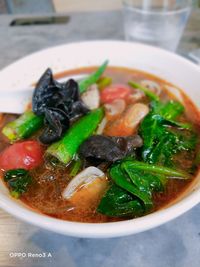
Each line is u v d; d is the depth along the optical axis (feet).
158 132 0.66
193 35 1.11
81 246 0.56
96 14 1.29
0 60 1.04
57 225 0.45
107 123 0.73
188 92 0.78
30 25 1.23
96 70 0.89
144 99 0.81
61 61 0.87
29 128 0.71
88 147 0.62
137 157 0.64
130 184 0.56
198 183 0.55
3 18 1.28
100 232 0.44
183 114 0.75
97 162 0.61
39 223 0.45
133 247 0.55
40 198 0.58
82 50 0.88
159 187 0.58
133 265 0.53
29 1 1.44
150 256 0.54
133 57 0.87
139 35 1.03
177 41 1.05
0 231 0.58
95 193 0.58
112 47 0.88
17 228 0.58
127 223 0.45
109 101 0.80
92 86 0.82
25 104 0.77
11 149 0.65
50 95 0.71
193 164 0.62
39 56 0.84
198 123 0.73
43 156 0.65
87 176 0.59
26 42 1.13
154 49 0.85
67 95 0.72
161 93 0.81
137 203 0.54
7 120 0.75
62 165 0.64
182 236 0.57
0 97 0.75
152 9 1.11
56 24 1.23
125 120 0.70
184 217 0.59
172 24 1.07
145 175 0.58
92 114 0.72
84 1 1.53
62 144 0.64
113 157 0.59
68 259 0.54
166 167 0.61
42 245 0.56
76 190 0.58
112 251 0.55
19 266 0.53
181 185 0.59
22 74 0.81
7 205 0.48
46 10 1.46
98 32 1.17
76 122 0.71
